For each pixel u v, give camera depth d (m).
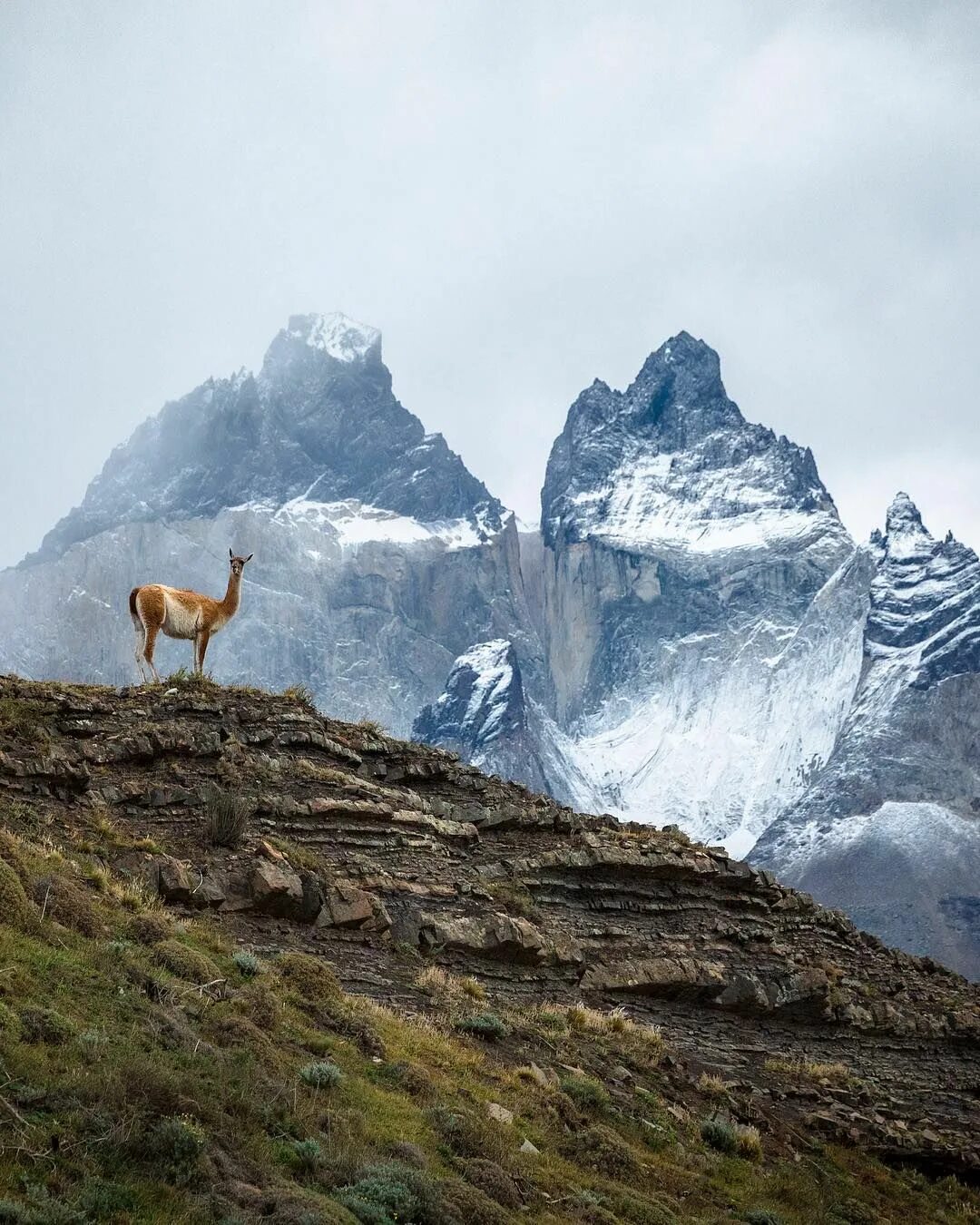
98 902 39.66
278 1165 30.53
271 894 46.34
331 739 60.91
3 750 47.59
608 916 60.75
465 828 59.34
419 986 47.25
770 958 64.38
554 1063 46.50
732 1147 47.78
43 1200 25.62
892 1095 62.94
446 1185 33.03
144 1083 29.78
